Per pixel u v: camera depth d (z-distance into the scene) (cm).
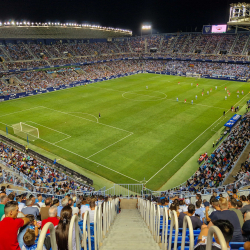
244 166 2872
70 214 568
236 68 10906
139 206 2077
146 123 5484
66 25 9881
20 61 9525
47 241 582
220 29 12588
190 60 12425
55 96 7900
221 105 6862
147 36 14688
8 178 2520
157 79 10775
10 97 7500
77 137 4797
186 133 4972
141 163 3881
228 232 454
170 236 628
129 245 825
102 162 3919
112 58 12656
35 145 4506
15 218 602
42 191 2464
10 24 8294
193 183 3148
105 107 6675
